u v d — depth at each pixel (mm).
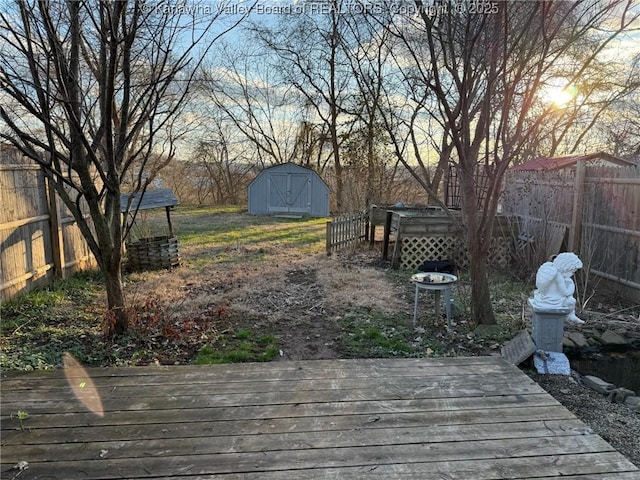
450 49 4195
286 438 2445
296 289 6227
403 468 2184
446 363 3484
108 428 2547
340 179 19297
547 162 9773
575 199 6445
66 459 2256
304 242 10391
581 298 5746
